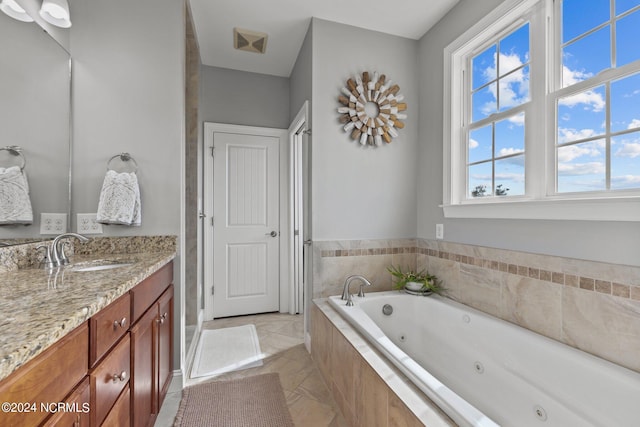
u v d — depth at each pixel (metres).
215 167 3.09
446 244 2.19
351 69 2.37
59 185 1.56
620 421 1.09
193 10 2.21
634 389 1.06
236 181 3.16
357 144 2.38
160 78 1.78
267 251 3.27
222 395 1.79
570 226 1.39
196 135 2.54
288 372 2.06
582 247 1.34
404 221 2.50
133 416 1.14
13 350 0.52
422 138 2.49
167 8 1.81
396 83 2.49
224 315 3.12
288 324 2.95
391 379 1.15
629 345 1.17
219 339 2.59
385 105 2.41
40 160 1.44
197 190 2.56
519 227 1.65
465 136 2.12
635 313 1.16
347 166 2.35
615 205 1.20
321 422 1.56
